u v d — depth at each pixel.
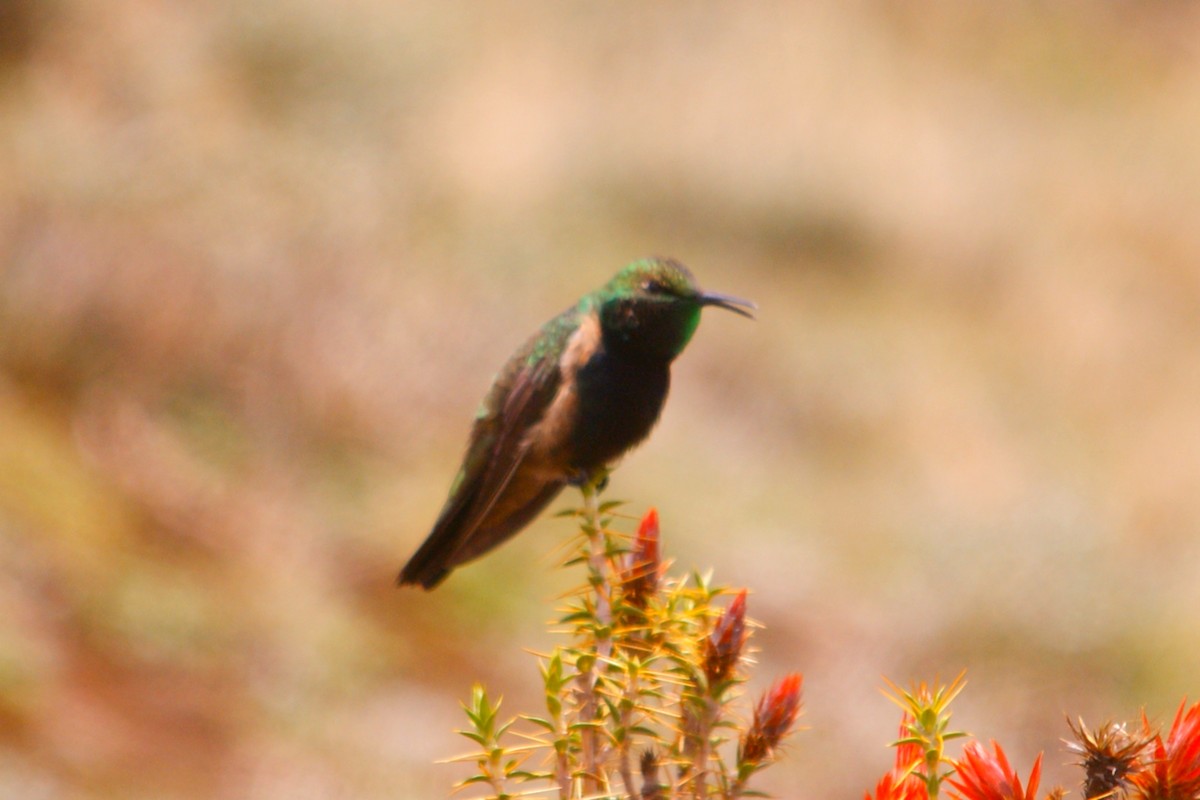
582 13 24.02
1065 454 18.59
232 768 8.78
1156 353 21.81
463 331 15.54
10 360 12.43
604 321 5.73
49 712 8.60
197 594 10.51
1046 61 28.56
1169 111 27.56
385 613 11.55
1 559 9.80
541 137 21.48
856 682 12.57
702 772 2.98
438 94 21.02
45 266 12.83
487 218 19.03
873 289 22.08
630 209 21.41
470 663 11.22
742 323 19.77
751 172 22.61
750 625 3.07
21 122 14.41
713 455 16.98
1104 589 13.84
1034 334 22.02
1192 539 15.91
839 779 11.07
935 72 26.72
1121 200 24.67
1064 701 13.09
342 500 12.94
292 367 13.66
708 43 24.20
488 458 5.86
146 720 8.98
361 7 20.75
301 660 10.21
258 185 14.58
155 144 14.36
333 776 9.00
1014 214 23.97
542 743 2.98
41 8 16.69
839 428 18.28
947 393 19.55
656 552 3.30
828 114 23.86
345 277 14.46
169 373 13.07
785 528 15.52
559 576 13.09
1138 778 2.65
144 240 13.33
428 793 9.15
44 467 11.20
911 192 23.31
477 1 23.31
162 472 11.99
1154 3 30.72
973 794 2.61
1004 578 13.98
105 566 10.38
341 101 18.98
